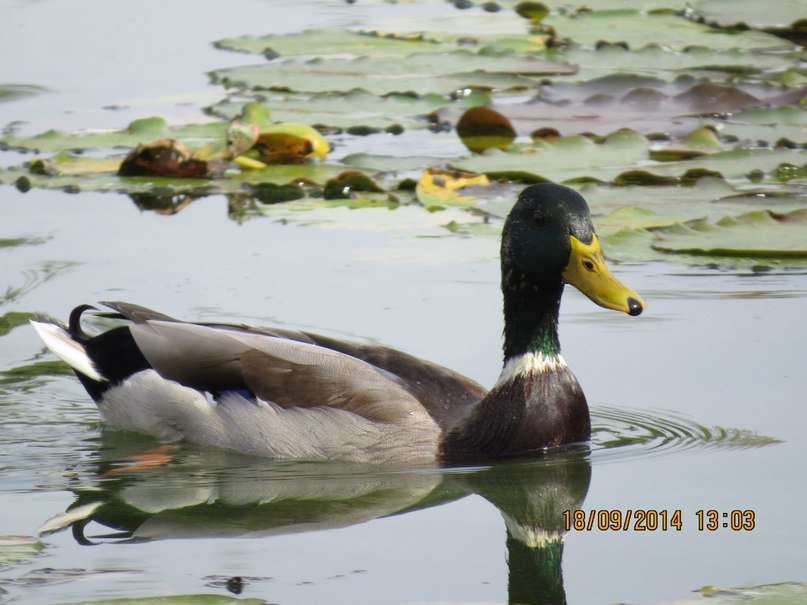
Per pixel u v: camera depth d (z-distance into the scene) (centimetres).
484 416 1101
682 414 1145
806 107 1883
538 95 1989
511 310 1116
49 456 1133
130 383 1188
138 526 966
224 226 1593
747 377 1198
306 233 1566
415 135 1900
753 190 1617
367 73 2088
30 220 1611
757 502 980
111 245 1531
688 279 1441
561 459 1091
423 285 1404
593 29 2283
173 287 1408
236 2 2562
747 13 2316
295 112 1925
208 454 1140
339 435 1102
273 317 1324
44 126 1880
